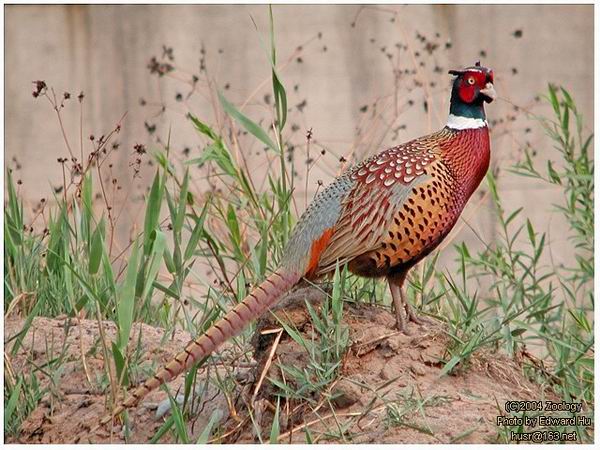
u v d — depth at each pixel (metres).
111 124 19.38
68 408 8.66
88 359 9.24
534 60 19.44
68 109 19.78
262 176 16.06
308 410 7.74
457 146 8.66
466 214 16.66
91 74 19.75
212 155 10.22
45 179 19.66
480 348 8.36
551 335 9.43
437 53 18.45
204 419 8.26
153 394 8.76
